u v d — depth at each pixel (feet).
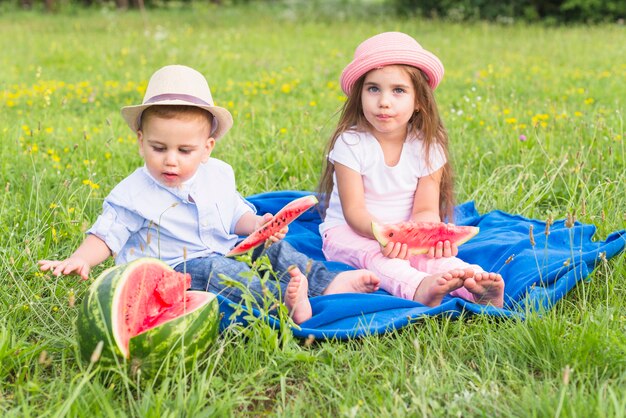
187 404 9.96
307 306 12.53
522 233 16.08
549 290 13.24
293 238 16.19
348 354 11.49
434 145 15.42
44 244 15.62
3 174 20.18
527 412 9.67
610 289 13.37
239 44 51.57
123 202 13.25
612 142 20.93
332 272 13.78
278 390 10.94
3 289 13.50
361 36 58.08
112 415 9.36
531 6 71.05
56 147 23.25
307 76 38.24
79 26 66.54
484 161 21.84
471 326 12.38
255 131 24.91
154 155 12.87
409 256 14.08
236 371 11.09
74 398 9.40
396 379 10.63
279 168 21.40
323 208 16.94
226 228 14.25
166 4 94.94
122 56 44.93
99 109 31.17
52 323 12.67
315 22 71.72
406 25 65.62
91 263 12.78
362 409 9.83
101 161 21.77
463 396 10.16
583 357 10.92
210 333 10.91
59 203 16.80
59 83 34.81
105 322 10.23
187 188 13.51
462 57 45.39
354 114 15.51
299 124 25.58
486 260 15.15
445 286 12.92
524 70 39.55
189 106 12.80
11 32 61.11
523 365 11.18
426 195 15.53
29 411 9.70
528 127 25.07
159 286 10.98
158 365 10.36
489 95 31.22
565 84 35.50
